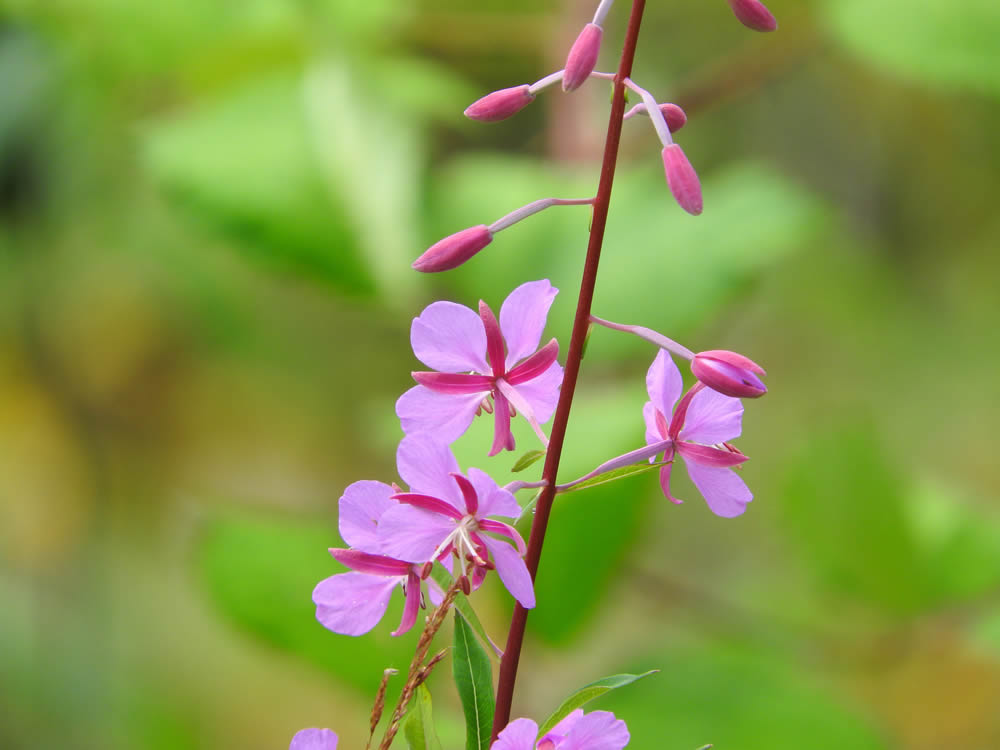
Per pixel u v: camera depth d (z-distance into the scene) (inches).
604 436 28.0
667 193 34.4
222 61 36.3
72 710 43.1
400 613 27.9
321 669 28.4
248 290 45.1
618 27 42.2
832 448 33.0
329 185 32.6
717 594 33.8
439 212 34.5
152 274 43.9
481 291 33.7
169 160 32.9
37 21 37.1
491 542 22.2
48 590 45.1
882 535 32.8
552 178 35.6
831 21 34.1
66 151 40.6
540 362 22.6
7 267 42.8
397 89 36.1
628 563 30.6
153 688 44.1
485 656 22.3
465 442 28.1
